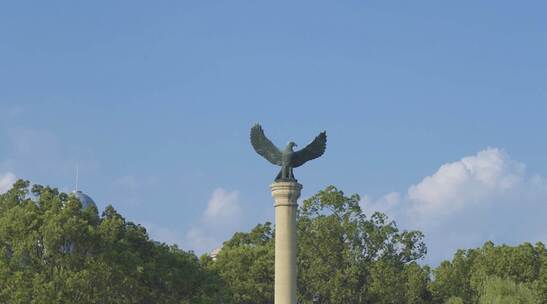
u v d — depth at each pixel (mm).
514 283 151250
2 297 104875
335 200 166250
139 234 124562
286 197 87000
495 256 162750
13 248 108312
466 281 163875
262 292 163375
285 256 86562
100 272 109500
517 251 162125
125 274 112750
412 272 165000
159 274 120562
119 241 115438
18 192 120562
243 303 164375
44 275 106312
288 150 88062
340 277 162625
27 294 104062
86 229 110125
